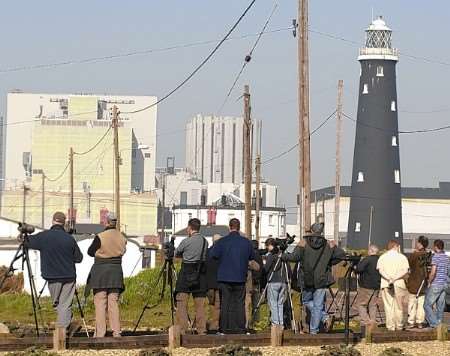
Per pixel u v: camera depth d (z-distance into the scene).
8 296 80.88
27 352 37.50
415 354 41.50
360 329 49.50
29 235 42.59
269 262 46.47
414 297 52.56
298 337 43.09
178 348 40.75
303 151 64.12
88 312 66.75
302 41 64.38
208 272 46.19
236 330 43.62
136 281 80.19
